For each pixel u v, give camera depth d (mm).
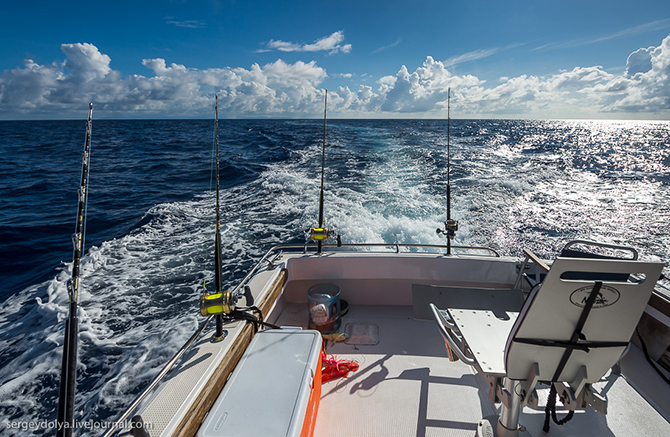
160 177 13812
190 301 4543
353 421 1642
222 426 1121
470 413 1666
